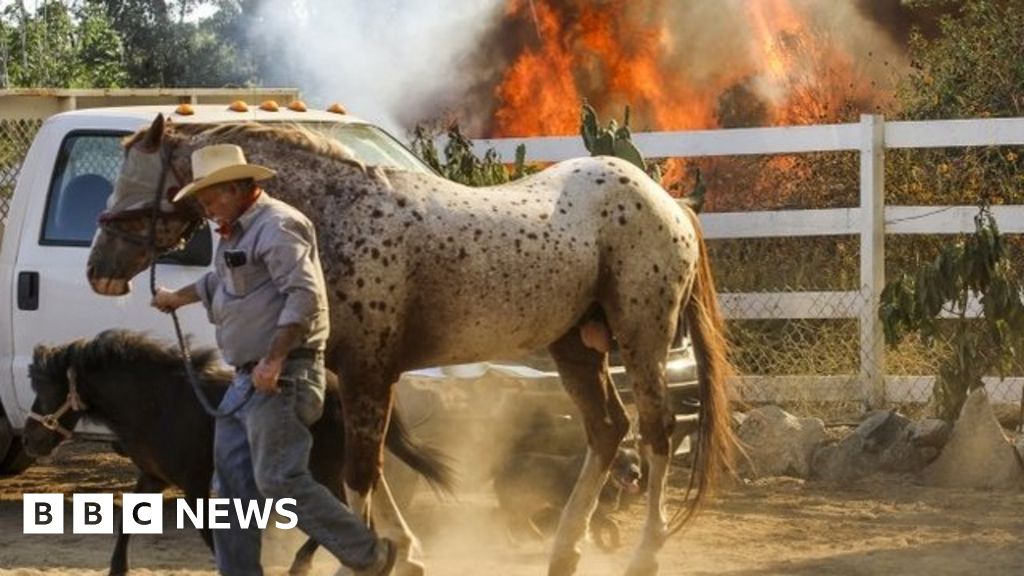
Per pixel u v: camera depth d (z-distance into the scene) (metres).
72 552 10.26
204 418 8.77
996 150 15.58
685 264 9.29
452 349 8.66
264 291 7.62
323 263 8.32
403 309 8.44
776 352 14.73
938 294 12.84
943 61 18.64
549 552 10.19
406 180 8.60
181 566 9.84
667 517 11.05
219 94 14.34
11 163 13.20
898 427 12.61
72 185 11.39
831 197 16.20
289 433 7.60
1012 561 9.73
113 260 8.48
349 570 8.31
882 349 14.16
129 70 32.53
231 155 7.57
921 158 15.73
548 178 9.07
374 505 8.59
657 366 9.20
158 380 8.86
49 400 8.98
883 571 9.53
